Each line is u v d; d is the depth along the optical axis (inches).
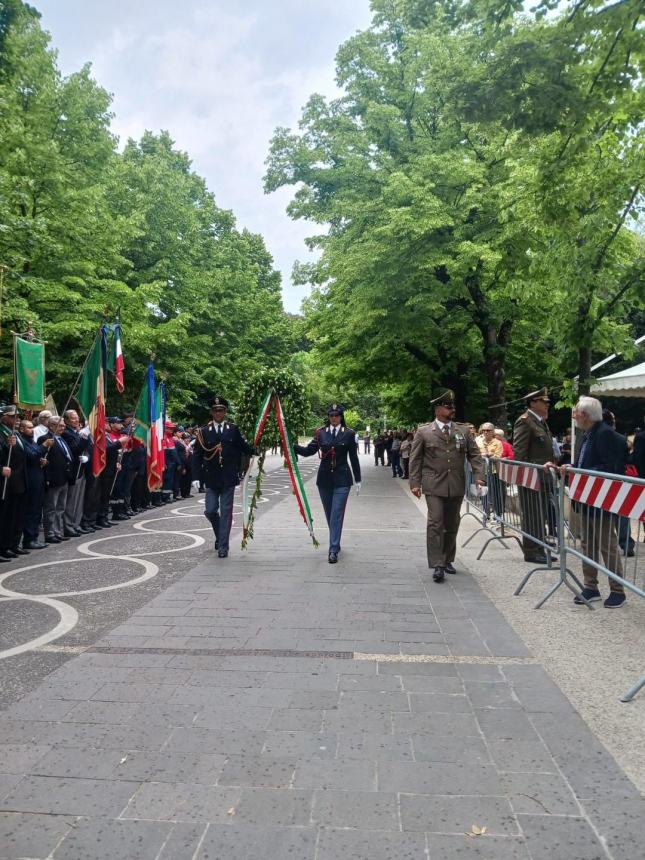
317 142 867.4
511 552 342.6
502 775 119.1
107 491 442.0
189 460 667.4
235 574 287.9
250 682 162.4
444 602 239.0
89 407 414.0
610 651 185.2
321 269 823.1
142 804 110.6
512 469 306.3
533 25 298.5
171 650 186.2
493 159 660.7
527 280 392.5
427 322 728.3
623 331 370.9
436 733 135.3
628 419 889.5
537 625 210.5
